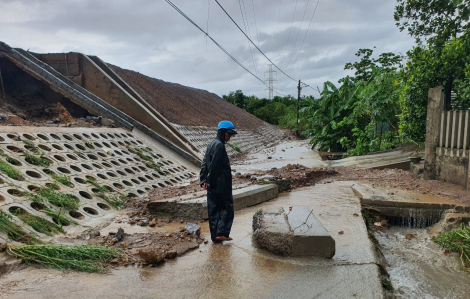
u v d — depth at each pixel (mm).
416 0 11883
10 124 8938
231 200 5176
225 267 4195
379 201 7336
